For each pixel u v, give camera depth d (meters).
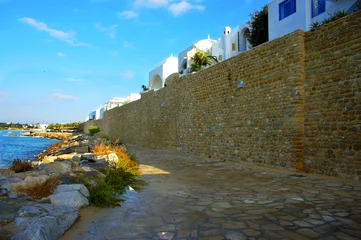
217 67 13.95
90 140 27.09
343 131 7.62
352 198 5.45
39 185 5.25
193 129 16.30
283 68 9.62
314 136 8.48
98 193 5.61
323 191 6.12
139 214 4.79
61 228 3.82
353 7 12.05
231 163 11.80
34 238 3.18
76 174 6.88
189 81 17.00
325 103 8.20
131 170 9.45
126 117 33.12
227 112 12.97
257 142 10.80
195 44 25.38
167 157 14.85
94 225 4.21
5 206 4.27
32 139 56.75
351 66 7.52
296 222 4.12
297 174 8.47
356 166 7.23
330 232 3.69
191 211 4.91
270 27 16.25
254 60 11.19
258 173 9.02
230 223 4.20
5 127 141.88
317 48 8.59
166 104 20.72
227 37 22.73
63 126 103.75
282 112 9.57
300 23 14.33
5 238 3.22
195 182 7.75
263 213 4.63
